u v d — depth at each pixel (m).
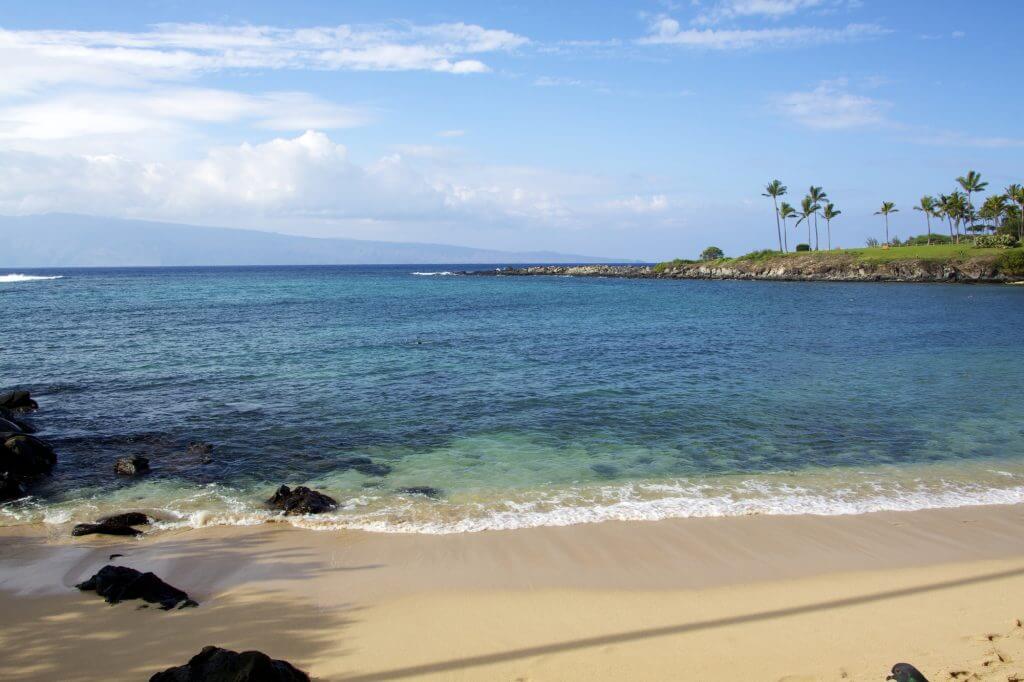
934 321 42.69
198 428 15.91
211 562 8.43
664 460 13.48
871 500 11.07
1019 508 10.66
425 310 53.41
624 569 8.27
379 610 7.12
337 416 17.12
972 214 118.00
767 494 11.40
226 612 7.03
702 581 7.93
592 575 8.09
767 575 8.09
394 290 89.00
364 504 10.91
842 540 9.27
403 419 16.88
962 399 19.14
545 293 81.56
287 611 7.08
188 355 27.44
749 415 17.28
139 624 6.70
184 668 5.30
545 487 11.81
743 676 5.80
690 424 16.39
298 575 8.03
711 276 124.56
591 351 29.22
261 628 6.69
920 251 102.06
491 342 32.38
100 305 56.72
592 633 6.64
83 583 7.52
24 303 58.47
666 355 28.09
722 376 22.95
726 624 6.83
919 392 20.16
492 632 6.65
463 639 6.51
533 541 9.22
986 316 45.78
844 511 10.52
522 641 6.47
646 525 9.87
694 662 6.06
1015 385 21.23
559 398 19.33
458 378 22.42
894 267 96.19
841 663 6.01
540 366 25.03
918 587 7.73
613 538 9.33
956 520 10.09
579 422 16.61
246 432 15.59
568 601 7.38
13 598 7.25
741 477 12.39
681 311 52.62
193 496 11.38
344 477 12.44
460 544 9.10
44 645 6.27
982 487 11.77
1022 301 59.09
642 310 53.69
